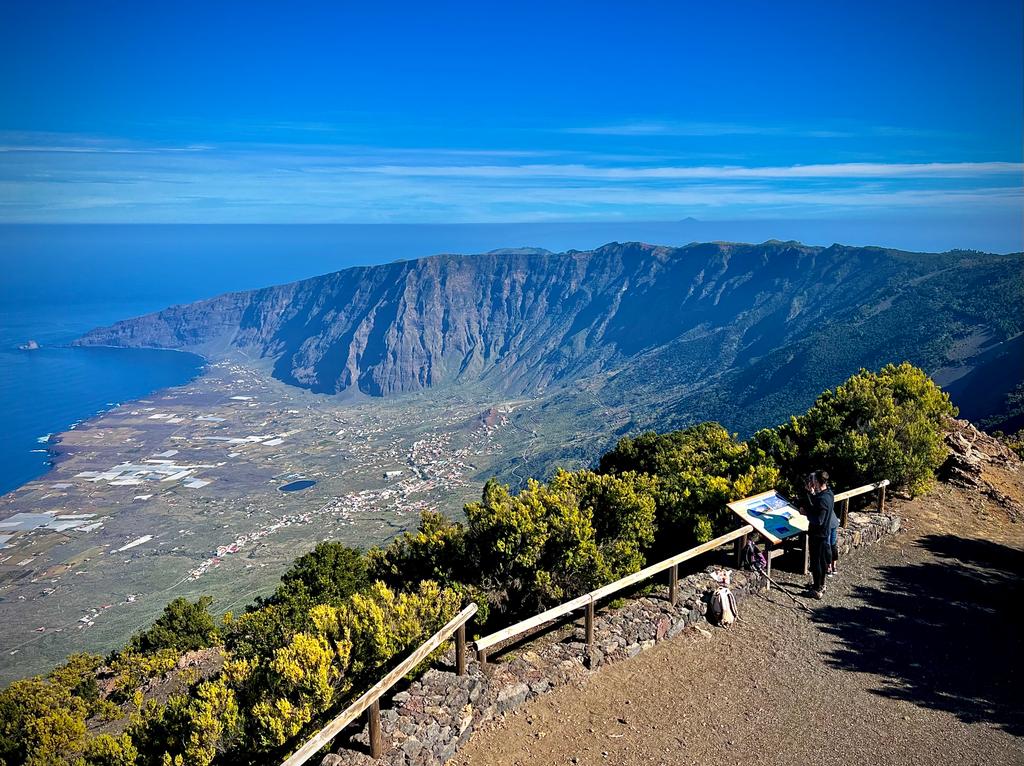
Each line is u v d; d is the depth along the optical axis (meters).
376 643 10.44
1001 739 9.04
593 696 9.87
